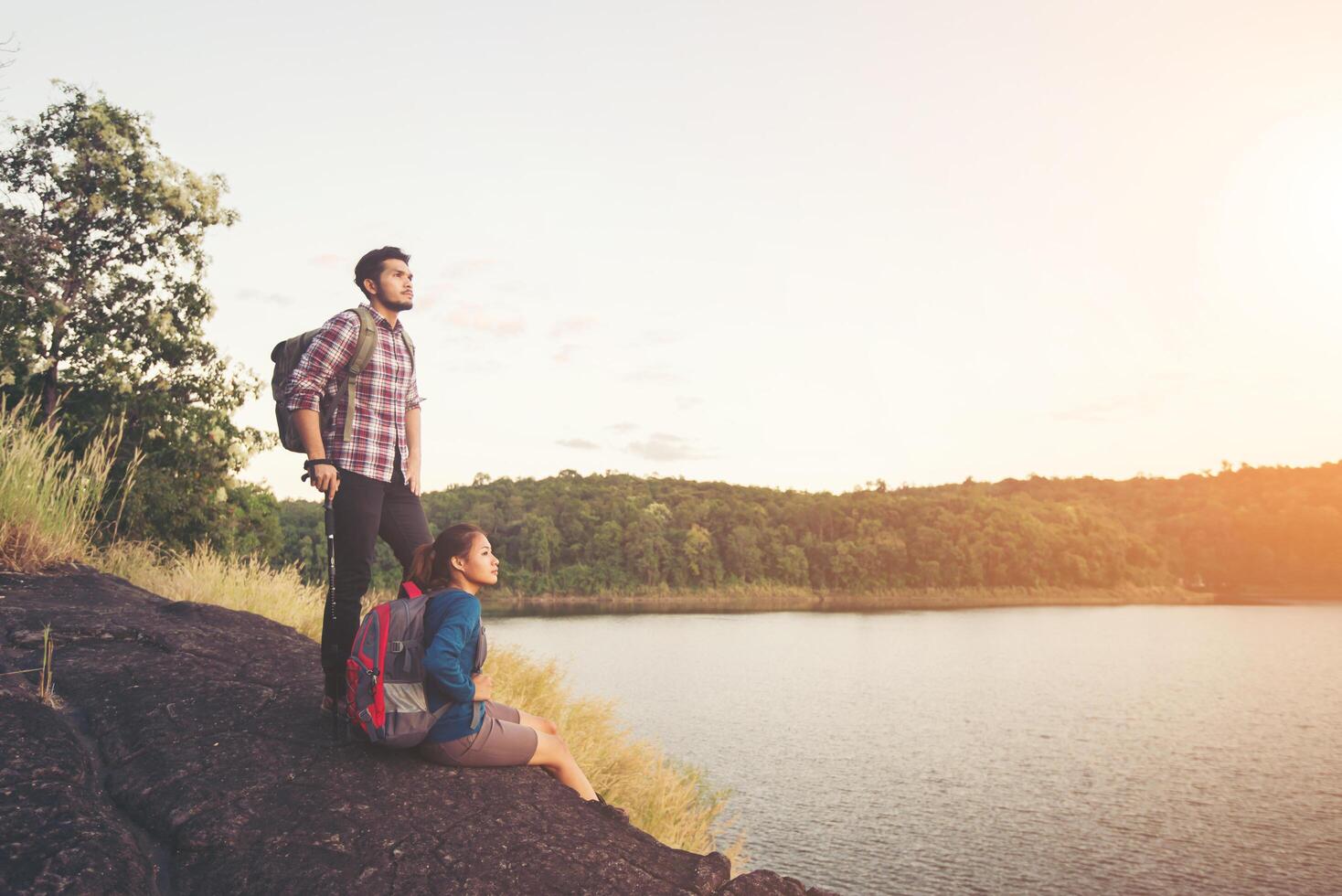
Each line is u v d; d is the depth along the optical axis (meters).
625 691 56.03
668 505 198.25
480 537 3.01
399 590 3.05
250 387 16.11
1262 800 32.66
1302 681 68.69
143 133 15.77
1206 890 22.56
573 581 167.50
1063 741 44.22
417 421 3.67
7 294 13.82
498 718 3.22
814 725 46.56
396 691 2.82
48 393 14.29
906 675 69.75
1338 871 24.20
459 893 2.20
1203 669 75.94
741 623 120.62
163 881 2.27
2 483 6.29
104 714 3.31
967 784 34.31
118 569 8.38
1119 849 26.17
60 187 15.23
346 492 3.22
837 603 171.62
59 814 2.39
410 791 2.74
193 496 14.73
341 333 3.19
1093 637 105.69
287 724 3.24
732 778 33.84
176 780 2.73
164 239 15.62
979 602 182.38
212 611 5.41
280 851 2.34
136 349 15.30
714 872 2.54
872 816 29.16
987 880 23.05
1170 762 39.56
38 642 4.16
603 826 2.75
